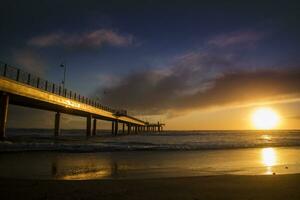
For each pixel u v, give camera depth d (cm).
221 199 790
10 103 5088
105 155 2372
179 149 3139
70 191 877
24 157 2088
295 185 1012
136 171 1525
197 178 1170
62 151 2602
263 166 1819
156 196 819
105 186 968
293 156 2562
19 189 902
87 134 7831
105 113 8694
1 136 3562
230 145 3931
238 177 1205
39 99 4441
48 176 1316
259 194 857
